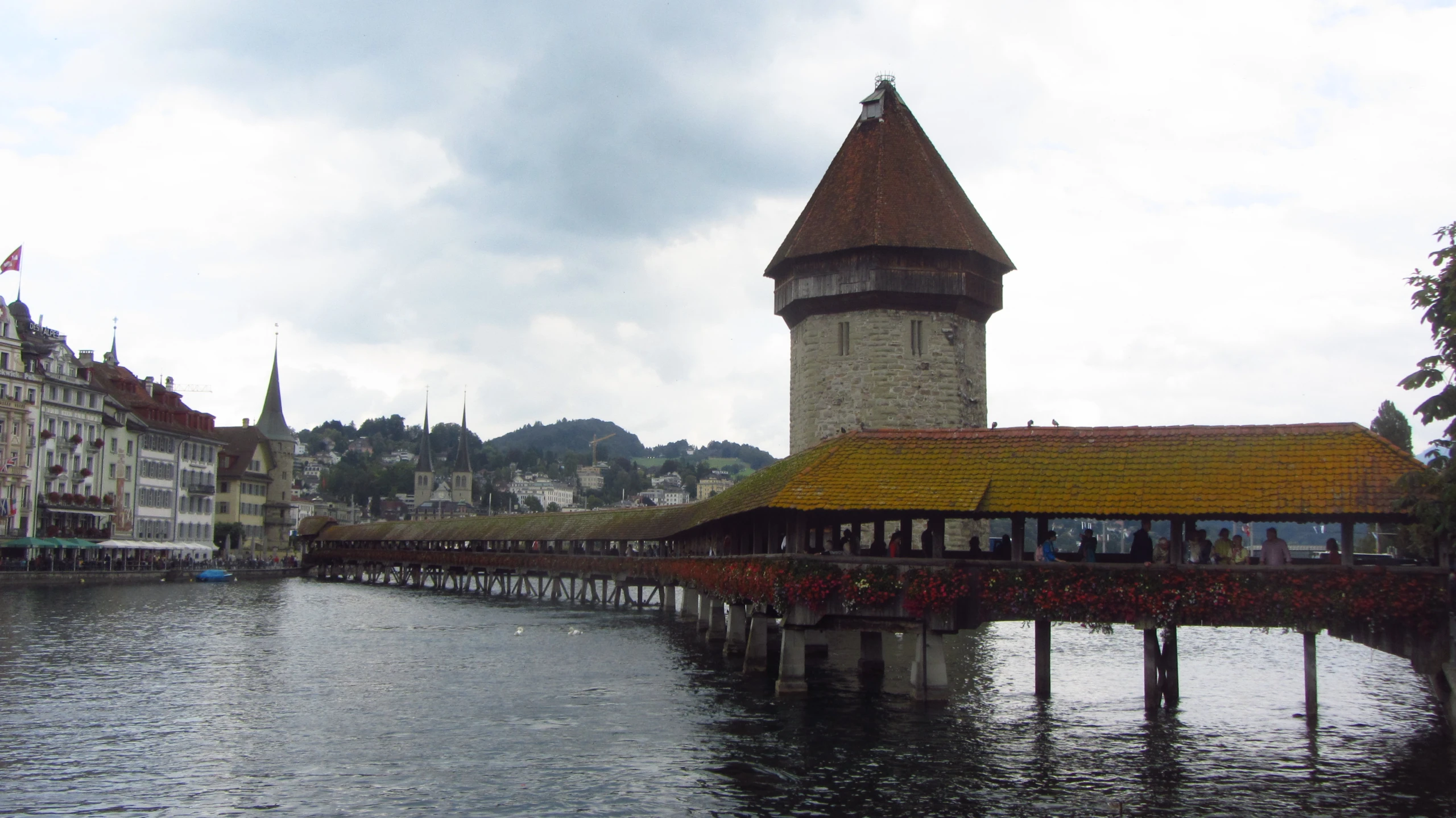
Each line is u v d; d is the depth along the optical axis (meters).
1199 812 22.12
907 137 58.12
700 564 47.12
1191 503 26.94
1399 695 35.78
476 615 69.81
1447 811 22.16
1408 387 25.95
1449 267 25.83
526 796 23.31
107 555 105.50
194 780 24.69
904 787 23.80
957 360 55.84
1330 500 26.14
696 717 30.92
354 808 22.59
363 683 38.41
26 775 25.09
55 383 99.56
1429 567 25.86
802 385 58.03
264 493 155.62
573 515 89.81
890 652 44.44
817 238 56.34
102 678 39.03
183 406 129.25
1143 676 38.53
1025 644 48.59
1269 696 35.31
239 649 48.78
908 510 28.22
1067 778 24.45
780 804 22.66
